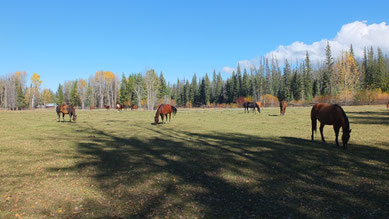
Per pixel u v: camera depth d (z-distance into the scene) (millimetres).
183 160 8109
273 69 91625
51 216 4133
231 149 9820
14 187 5520
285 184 5680
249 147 10180
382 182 5625
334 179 5949
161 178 6223
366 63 84312
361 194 4953
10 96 77500
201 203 4648
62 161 7984
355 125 16781
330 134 13648
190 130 16500
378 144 10180
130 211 4320
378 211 4156
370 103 58625
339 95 66188
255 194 5090
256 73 86812
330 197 4840
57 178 6223
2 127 17906
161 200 4809
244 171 6785
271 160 7930
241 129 16625
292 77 77625
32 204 4613
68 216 4137
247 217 4023
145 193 5195
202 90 104250
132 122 23281
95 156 8750
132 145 10969
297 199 4773
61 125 20078
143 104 79438
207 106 89500
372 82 71312
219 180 6051
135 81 89438
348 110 34469
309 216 4027
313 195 4969
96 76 100938
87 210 4379
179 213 4211
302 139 12117
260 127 17547
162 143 11453
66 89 118438
